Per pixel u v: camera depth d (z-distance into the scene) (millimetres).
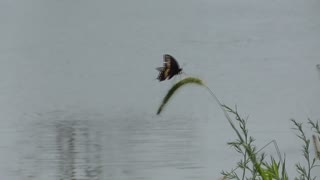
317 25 24609
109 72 18703
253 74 17188
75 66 19734
